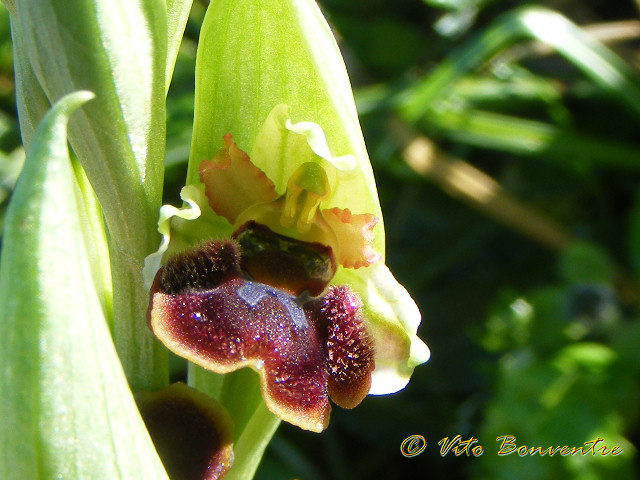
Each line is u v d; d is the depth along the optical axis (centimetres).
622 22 17
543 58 18
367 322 6
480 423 15
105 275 6
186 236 6
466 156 18
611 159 16
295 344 6
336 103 6
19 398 5
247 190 6
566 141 16
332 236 6
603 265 14
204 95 6
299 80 6
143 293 6
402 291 6
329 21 18
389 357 6
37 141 5
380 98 16
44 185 5
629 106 16
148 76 6
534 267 17
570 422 13
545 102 17
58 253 5
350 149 6
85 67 6
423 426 16
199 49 6
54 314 5
